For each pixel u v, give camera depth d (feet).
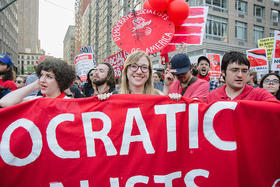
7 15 134.72
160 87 13.58
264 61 19.89
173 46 10.89
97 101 6.27
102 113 6.21
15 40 167.22
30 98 6.88
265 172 5.81
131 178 5.94
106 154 6.03
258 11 69.36
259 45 25.09
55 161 5.93
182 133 6.13
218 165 5.88
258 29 69.05
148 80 7.61
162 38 9.99
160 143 6.09
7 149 5.80
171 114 6.21
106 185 5.92
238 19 64.08
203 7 10.84
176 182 5.93
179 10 9.72
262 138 5.87
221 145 5.94
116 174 5.95
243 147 5.90
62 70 6.48
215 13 60.18
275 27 72.13
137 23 10.36
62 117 6.10
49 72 6.34
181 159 6.03
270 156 5.82
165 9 10.16
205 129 6.07
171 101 6.25
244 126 5.93
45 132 6.00
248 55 20.85
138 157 6.03
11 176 5.80
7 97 6.13
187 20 10.77
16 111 5.94
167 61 11.09
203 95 7.70
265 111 5.89
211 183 5.85
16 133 5.89
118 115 6.21
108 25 148.97
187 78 8.34
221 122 6.02
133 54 7.21
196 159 6.00
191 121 6.14
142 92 7.47
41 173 5.88
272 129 5.84
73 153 5.98
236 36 64.28
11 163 5.80
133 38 10.28
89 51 19.66
